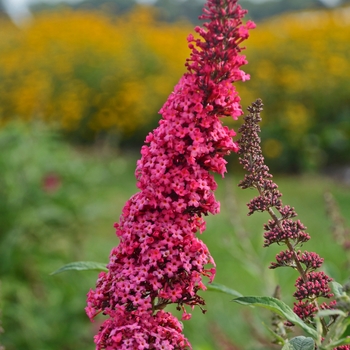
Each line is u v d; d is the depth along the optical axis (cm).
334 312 162
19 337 536
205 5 184
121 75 1566
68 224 631
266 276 415
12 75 1600
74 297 568
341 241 394
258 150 199
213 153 185
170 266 179
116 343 179
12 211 592
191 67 183
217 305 626
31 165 633
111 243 755
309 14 1942
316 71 1390
